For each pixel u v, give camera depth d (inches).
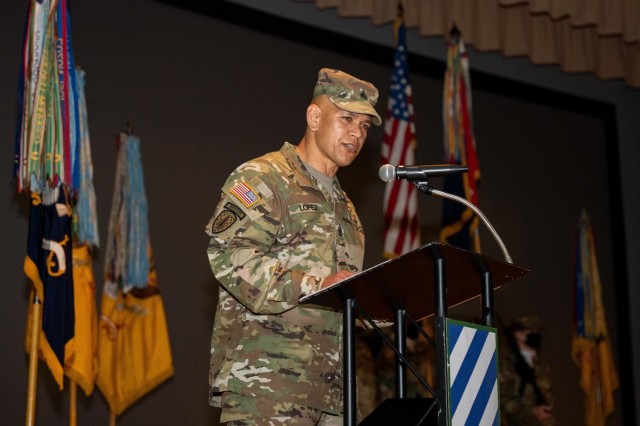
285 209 133.4
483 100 407.5
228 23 340.8
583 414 396.2
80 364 231.3
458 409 110.0
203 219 321.4
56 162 202.5
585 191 427.2
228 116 334.3
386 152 312.5
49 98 204.7
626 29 378.6
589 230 404.2
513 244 399.5
